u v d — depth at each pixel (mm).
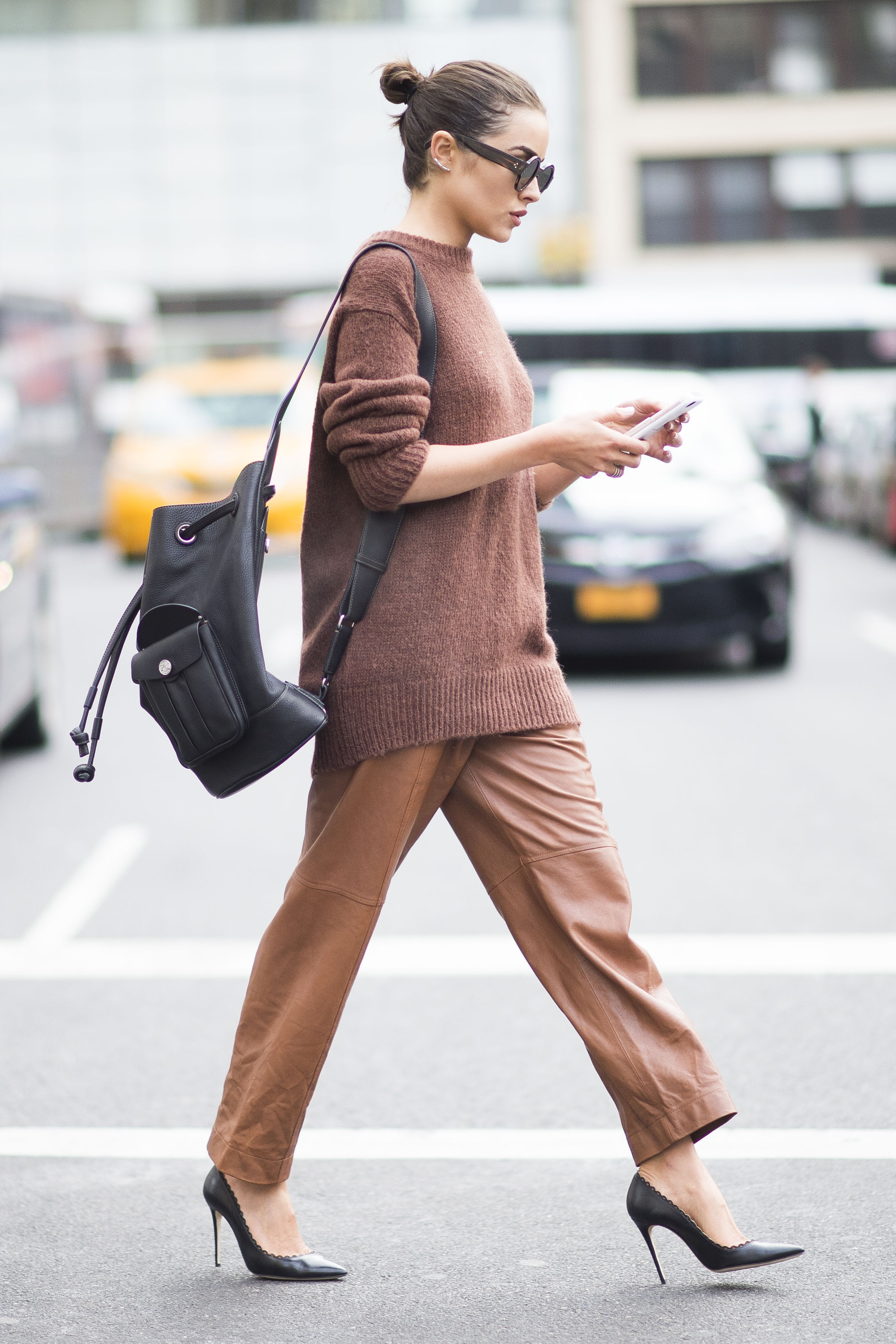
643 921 9266
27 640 14000
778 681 18234
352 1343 4723
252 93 67812
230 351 55281
